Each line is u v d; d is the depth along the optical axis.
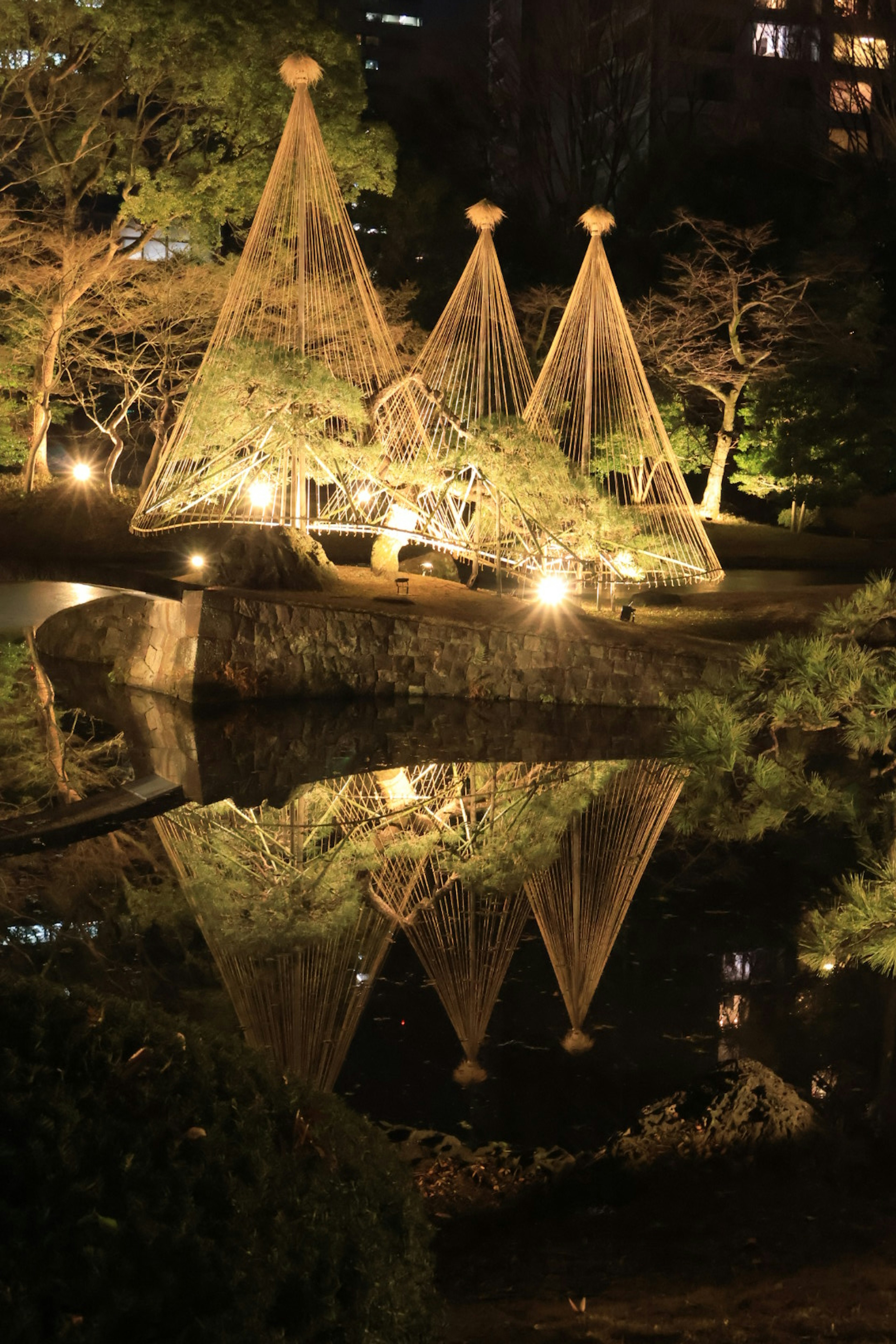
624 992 6.10
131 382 29.09
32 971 6.28
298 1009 5.84
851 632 9.13
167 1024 2.41
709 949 6.73
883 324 34.97
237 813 9.91
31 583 21.80
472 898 7.80
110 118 27.77
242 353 15.79
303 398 15.78
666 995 6.04
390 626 15.19
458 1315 2.98
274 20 24.72
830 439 31.19
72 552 22.55
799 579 24.16
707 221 32.97
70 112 28.58
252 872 8.33
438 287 38.22
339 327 24.11
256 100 25.67
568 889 7.96
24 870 8.13
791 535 31.75
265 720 13.68
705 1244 3.38
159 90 27.06
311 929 7.10
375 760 11.98
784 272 35.50
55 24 24.84
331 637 15.04
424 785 11.02
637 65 49.81
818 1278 3.16
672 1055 5.27
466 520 20.81
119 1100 2.11
